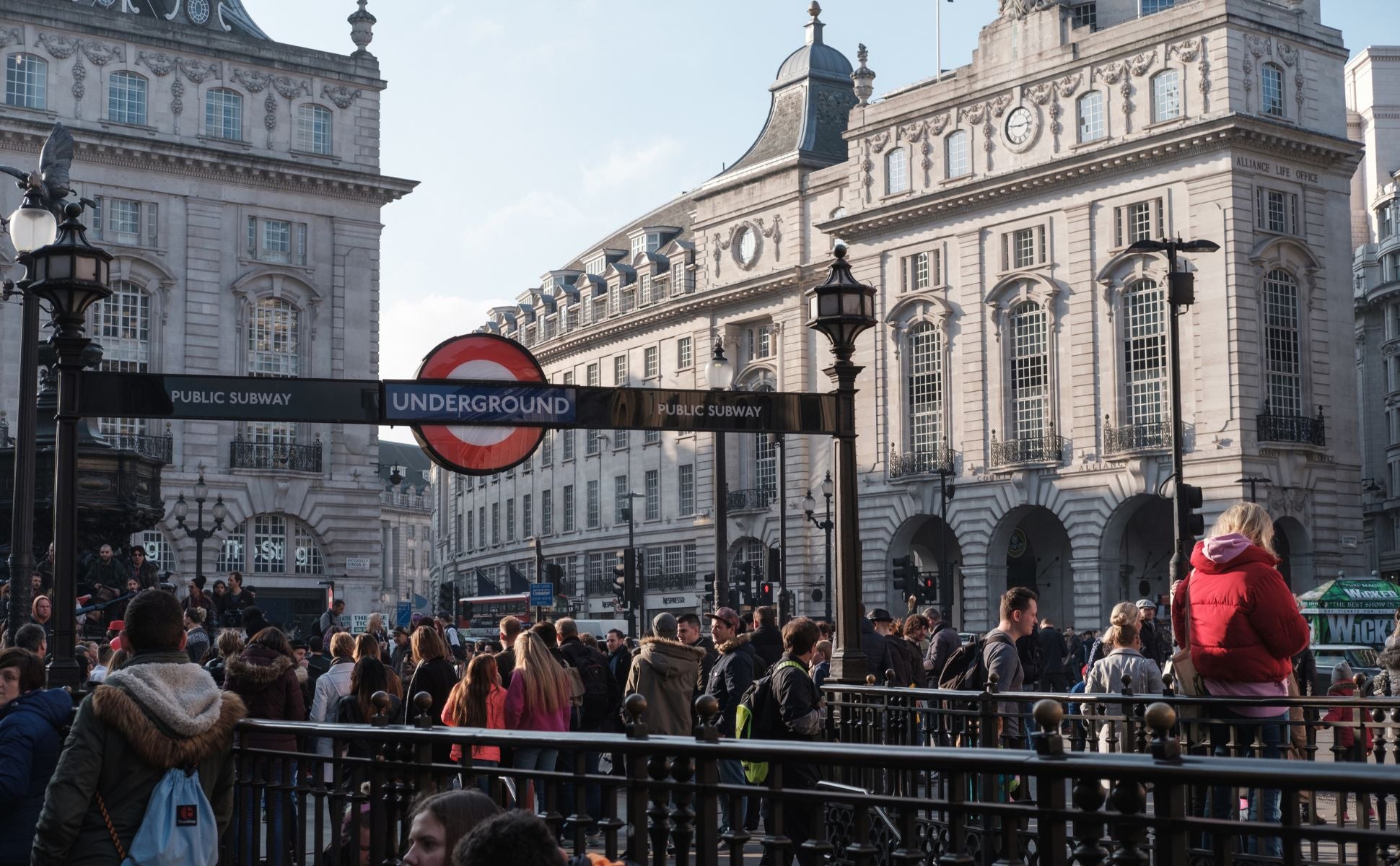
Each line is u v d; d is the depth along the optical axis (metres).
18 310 58.72
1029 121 64.00
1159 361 59.53
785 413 13.55
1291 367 59.50
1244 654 9.65
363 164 66.00
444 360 12.20
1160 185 59.66
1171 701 9.70
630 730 6.40
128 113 61.22
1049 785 5.00
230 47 63.22
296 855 8.16
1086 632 40.38
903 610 68.62
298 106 64.81
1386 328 96.94
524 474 107.38
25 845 8.16
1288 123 59.19
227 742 7.55
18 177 18.58
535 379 12.41
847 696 13.62
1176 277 29.33
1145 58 60.06
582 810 6.59
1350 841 4.40
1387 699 10.43
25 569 16.17
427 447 12.13
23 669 8.51
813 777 12.04
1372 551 98.56
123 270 60.88
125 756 7.23
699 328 85.00
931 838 11.28
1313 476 58.94
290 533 64.38
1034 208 63.88
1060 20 63.19
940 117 67.69
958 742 12.55
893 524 68.69
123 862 7.15
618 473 93.38
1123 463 59.84
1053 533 67.31
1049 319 63.00
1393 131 105.31
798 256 77.75
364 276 65.94
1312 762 4.46
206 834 7.34
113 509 23.25
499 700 13.21
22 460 16.55
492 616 74.81
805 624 12.13
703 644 21.56
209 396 11.91
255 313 63.78
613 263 96.56
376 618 18.94
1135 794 4.81
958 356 66.69
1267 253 58.47
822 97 81.75
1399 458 95.31
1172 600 10.70
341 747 7.94
